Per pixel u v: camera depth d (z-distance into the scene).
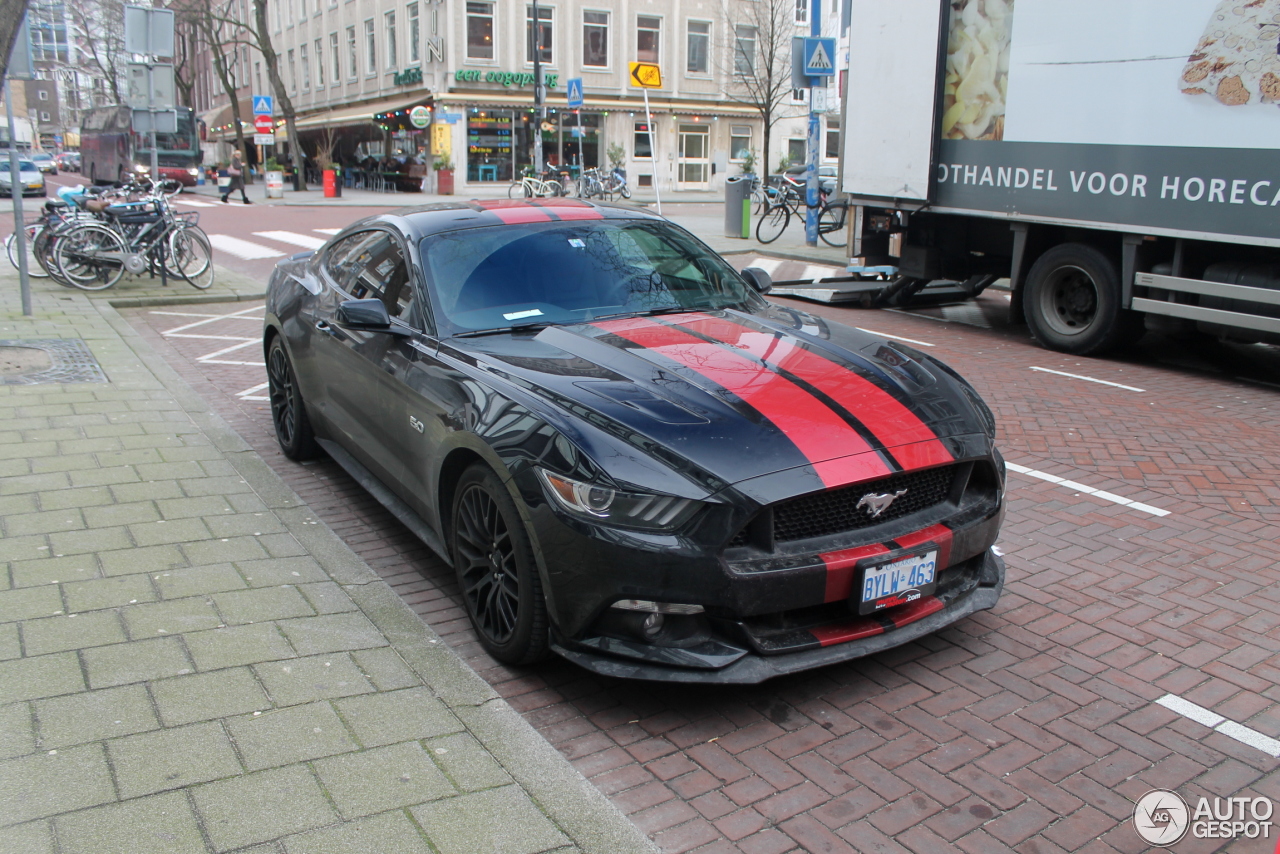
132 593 3.81
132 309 11.54
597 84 39.69
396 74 40.31
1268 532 4.95
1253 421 6.93
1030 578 4.42
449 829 2.54
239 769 2.73
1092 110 8.58
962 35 9.82
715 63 41.50
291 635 3.52
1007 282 13.90
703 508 3.03
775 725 3.23
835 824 2.73
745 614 3.07
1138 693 3.44
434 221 4.68
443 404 3.76
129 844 2.41
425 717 3.05
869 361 3.92
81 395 6.78
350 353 4.68
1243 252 7.91
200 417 6.45
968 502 3.61
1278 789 2.92
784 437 3.25
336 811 2.58
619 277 4.55
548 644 3.35
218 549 4.28
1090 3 8.44
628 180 40.81
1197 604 4.15
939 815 2.77
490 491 3.44
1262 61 7.27
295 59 53.31
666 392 3.45
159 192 13.04
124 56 60.62
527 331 4.13
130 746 2.82
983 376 8.36
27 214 23.58
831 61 18.02
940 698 3.40
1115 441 6.48
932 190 10.41
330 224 22.56
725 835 2.67
